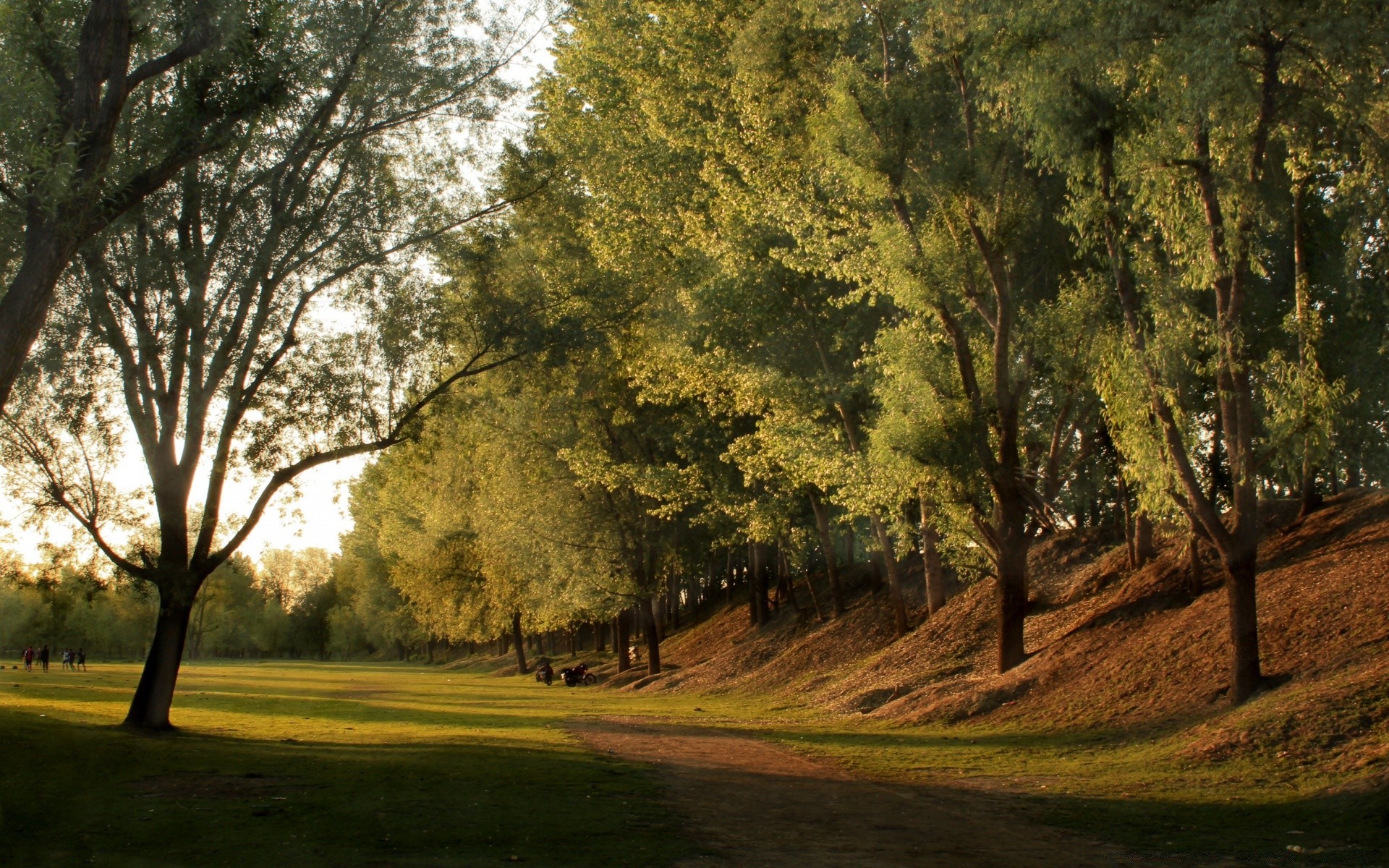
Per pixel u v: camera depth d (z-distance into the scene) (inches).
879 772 644.7
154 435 795.4
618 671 2146.9
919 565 1701.5
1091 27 634.8
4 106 487.2
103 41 487.8
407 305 788.0
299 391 776.9
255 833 415.5
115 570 803.4
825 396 1129.4
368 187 773.9
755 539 1412.4
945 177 831.7
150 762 609.9
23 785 510.9
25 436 729.0
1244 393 689.0
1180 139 658.8
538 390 927.0
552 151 889.5
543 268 924.0
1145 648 851.4
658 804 510.3
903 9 838.5
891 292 895.1
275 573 5935.0
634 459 1728.6
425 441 856.9
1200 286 689.0
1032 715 838.5
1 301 467.5
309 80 721.6
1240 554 685.3
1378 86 584.1
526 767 633.6
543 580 1802.4
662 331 1004.6
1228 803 495.2
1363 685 587.8
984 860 384.5
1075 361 850.8
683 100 1195.9
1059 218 757.9
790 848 405.4
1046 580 1309.1
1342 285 674.2
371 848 390.3
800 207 995.3
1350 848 396.5
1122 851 400.2
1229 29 569.6
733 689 1525.6
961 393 914.7
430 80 769.6
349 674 2920.8
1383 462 699.4
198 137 642.2
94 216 501.0
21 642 3710.6
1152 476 707.4
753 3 1095.6
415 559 2564.0
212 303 727.7
